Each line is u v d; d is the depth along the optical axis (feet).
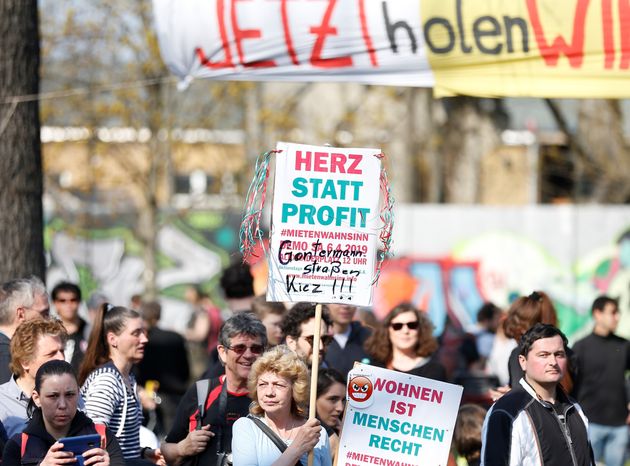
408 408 24.13
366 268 23.44
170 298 103.14
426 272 95.91
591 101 88.58
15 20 33.81
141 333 28.30
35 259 34.19
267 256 23.49
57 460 21.01
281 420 23.16
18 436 22.22
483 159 114.42
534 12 27.71
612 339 44.37
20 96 33.96
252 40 29.17
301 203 23.53
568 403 23.61
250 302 38.11
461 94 28.25
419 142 105.70
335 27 28.66
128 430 27.43
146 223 84.58
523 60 27.86
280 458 21.90
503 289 94.79
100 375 27.27
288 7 28.81
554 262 93.97
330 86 111.45
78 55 81.30
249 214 23.90
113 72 82.23
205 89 87.15
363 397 24.26
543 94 27.86
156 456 28.22
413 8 28.17
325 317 29.32
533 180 107.34
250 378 23.12
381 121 102.47
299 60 29.01
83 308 73.61
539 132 109.50
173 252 103.45
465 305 95.40
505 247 94.94
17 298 28.43
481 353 53.83
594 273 93.04
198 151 99.40
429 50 28.25
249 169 90.99
